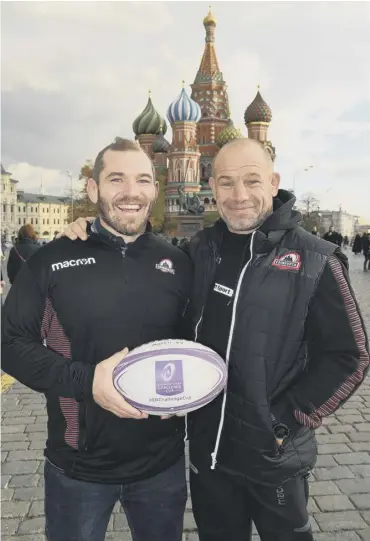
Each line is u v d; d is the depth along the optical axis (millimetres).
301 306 1840
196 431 2049
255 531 2889
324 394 1814
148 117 73375
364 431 4215
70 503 1874
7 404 4965
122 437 1845
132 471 1877
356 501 3123
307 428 1984
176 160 63656
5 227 110500
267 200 1967
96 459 1851
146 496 1938
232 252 2018
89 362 1865
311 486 3307
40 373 1766
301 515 1939
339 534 2801
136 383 1693
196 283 2059
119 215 1863
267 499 1927
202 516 2096
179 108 62906
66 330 1876
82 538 1876
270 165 2008
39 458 3732
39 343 1862
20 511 3047
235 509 2049
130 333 1872
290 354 1879
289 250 1896
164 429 1941
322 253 1854
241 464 1912
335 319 1807
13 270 6875
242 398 1881
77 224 1964
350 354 1808
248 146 1951
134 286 1889
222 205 1985
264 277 1876
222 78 74312
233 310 1897
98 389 1679
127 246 1926
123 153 1881
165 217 62969
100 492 1875
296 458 1892
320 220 65938
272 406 1896
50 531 1925
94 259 1878
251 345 1863
